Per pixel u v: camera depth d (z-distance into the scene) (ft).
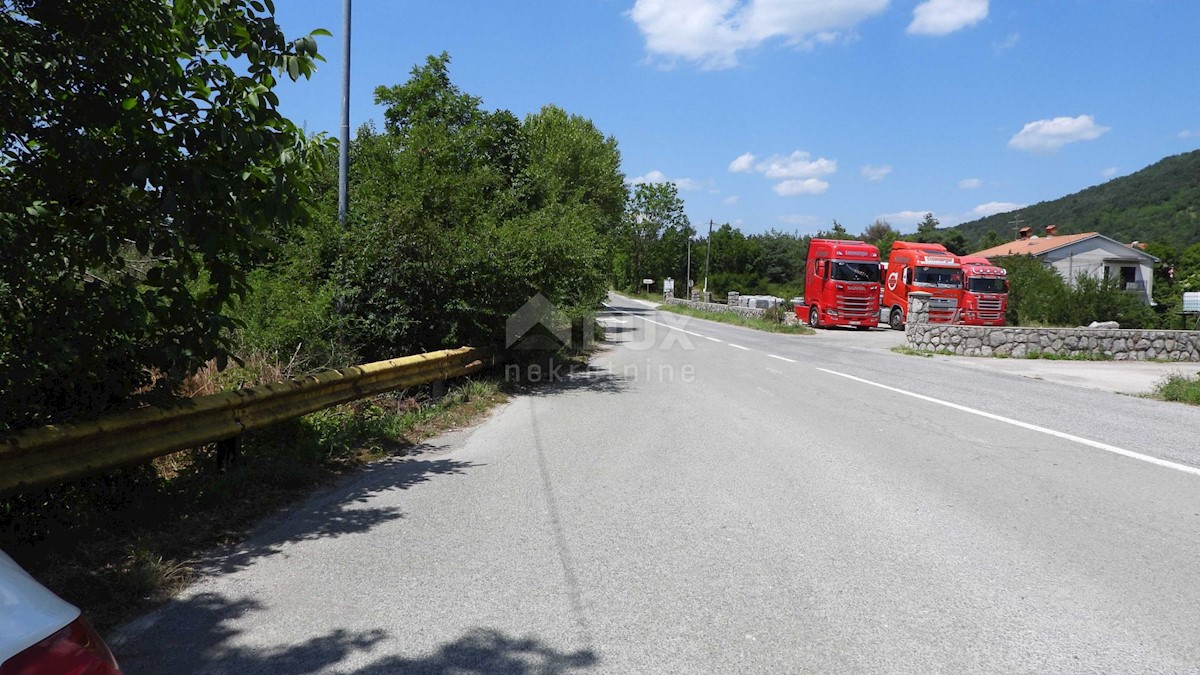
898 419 31.40
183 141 15.97
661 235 270.46
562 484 20.99
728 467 22.90
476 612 12.72
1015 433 28.35
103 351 16.46
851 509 18.49
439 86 62.03
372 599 13.25
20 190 15.84
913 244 108.68
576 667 10.86
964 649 11.35
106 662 6.35
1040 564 14.79
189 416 18.12
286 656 11.22
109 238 16.01
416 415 30.17
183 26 16.79
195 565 14.87
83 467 15.05
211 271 17.72
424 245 36.45
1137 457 24.30
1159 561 14.97
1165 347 61.98
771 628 12.08
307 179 18.98
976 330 65.46
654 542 16.15
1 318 15.47
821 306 107.65
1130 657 11.10
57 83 14.99
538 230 44.52
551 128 116.57
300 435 24.62
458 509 18.63
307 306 32.27
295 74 16.87
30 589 6.61
